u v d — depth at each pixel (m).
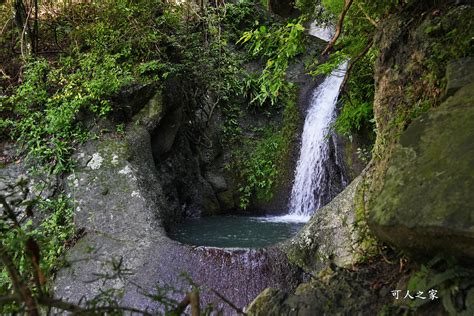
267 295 2.81
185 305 1.57
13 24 7.29
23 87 6.25
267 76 4.57
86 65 6.50
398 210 2.12
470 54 2.81
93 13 7.50
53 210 5.33
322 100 8.27
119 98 6.38
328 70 5.37
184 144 7.82
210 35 8.27
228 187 8.30
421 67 3.18
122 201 5.37
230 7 9.30
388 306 2.40
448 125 2.34
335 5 6.30
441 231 1.93
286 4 9.00
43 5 7.59
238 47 9.40
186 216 7.69
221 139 8.56
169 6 7.90
